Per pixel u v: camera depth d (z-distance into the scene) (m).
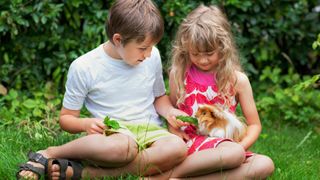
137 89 2.39
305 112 3.44
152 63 2.43
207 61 2.32
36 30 3.30
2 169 2.26
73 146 2.18
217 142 2.29
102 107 2.39
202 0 3.50
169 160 2.19
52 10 3.22
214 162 2.19
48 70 3.32
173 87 2.46
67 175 2.16
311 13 3.78
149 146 2.26
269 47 3.66
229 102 2.39
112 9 2.29
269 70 3.60
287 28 3.69
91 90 2.38
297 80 3.62
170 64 2.62
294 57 3.81
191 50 2.31
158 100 2.50
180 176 2.21
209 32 2.28
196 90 2.40
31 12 3.21
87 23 3.34
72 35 3.39
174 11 3.39
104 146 2.13
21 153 2.45
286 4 3.67
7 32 3.27
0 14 3.22
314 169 2.56
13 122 2.98
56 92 3.30
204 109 2.35
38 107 3.11
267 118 3.45
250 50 3.65
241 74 2.41
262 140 3.05
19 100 3.23
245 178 2.22
